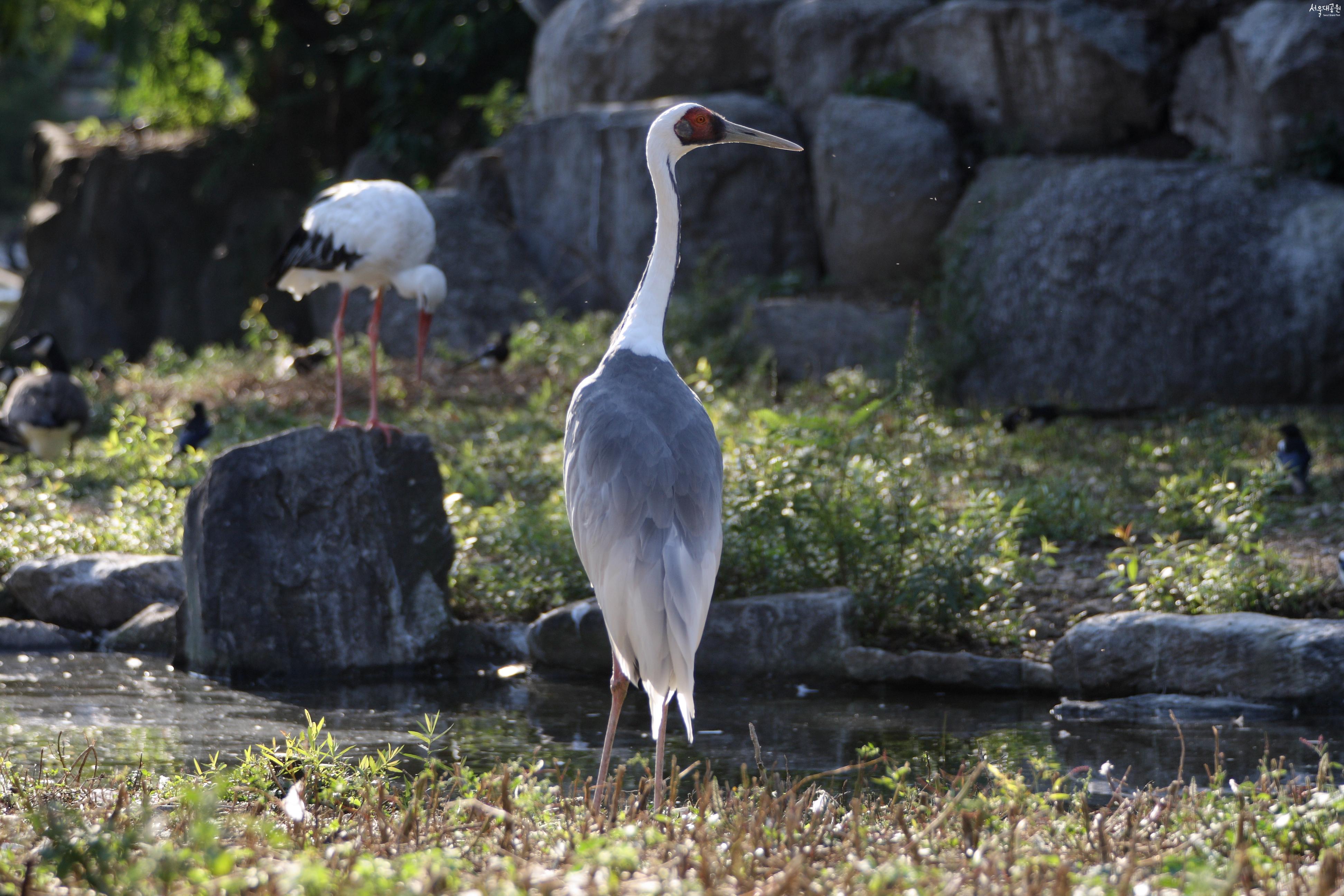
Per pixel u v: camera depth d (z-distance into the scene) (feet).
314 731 23.89
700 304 75.97
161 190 106.01
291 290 47.70
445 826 19.36
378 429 37.86
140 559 41.06
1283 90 71.26
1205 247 70.54
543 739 29.63
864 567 37.37
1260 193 71.41
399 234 44.62
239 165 107.55
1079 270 72.13
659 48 89.15
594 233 85.92
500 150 92.89
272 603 35.81
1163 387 70.28
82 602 40.37
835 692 34.58
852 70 84.58
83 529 43.91
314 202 46.11
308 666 35.99
